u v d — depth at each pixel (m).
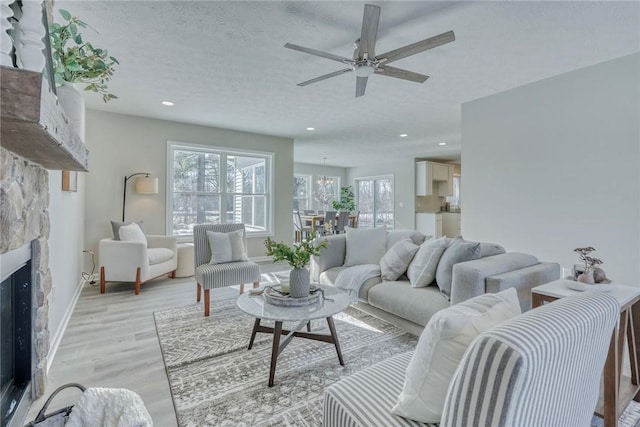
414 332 2.48
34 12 1.05
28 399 1.67
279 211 6.25
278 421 1.61
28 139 1.01
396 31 2.43
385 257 3.08
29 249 1.68
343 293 2.47
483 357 0.70
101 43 2.63
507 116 3.71
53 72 1.54
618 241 2.92
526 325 0.74
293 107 4.35
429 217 8.50
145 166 4.84
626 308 1.55
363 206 10.46
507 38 2.55
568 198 3.23
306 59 2.93
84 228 4.36
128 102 4.13
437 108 4.41
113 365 2.16
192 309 3.28
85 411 1.02
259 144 5.97
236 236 3.70
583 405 0.98
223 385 1.93
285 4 2.13
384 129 5.61
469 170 4.10
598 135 3.03
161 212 4.98
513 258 2.36
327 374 2.04
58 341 2.47
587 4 2.12
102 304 3.42
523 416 0.69
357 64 2.36
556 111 3.31
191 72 3.20
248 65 3.05
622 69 2.88
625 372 1.98
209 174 5.53
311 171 10.23
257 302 2.24
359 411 1.08
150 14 2.24
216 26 2.39
